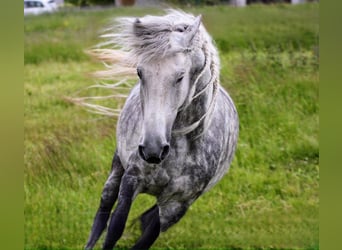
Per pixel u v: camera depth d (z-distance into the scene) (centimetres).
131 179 691
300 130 1249
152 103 596
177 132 669
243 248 983
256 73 1377
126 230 938
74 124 1217
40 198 1069
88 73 754
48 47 1612
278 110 1293
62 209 1040
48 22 1733
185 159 689
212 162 714
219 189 1091
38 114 1282
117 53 718
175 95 605
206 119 686
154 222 745
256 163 1170
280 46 1542
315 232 1050
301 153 1212
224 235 1000
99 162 1124
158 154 586
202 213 1038
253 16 1670
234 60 1425
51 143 1158
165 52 601
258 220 1041
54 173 1116
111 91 1327
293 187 1123
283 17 1667
